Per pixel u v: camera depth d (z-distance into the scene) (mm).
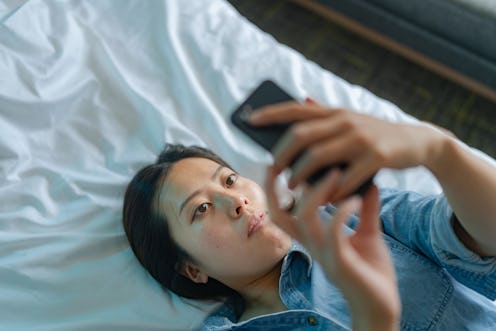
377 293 454
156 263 841
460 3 1306
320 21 1712
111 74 1022
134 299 853
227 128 1021
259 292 841
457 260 734
